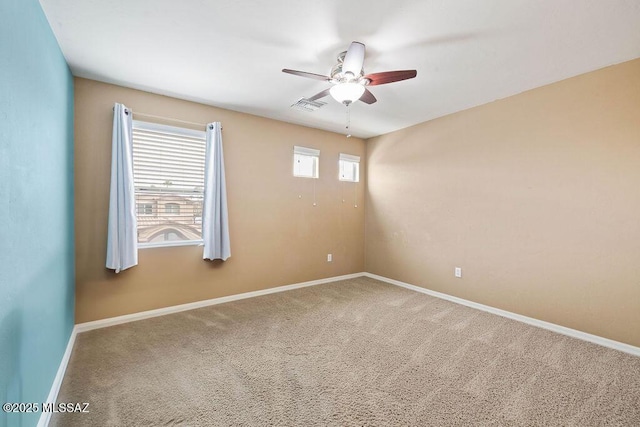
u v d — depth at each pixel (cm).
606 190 252
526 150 303
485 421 162
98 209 279
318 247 451
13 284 122
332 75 237
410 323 298
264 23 194
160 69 258
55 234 194
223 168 346
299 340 258
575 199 269
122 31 202
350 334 271
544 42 213
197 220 342
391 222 461
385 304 356
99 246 281
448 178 379
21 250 132
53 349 184
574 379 202
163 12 182
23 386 132
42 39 171
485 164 339
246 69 259
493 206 332
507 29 198
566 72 261
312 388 190
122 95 293
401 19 188
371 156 498
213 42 216
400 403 176
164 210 322
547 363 222
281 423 158
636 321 237
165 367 212
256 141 383
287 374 205
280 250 409
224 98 325
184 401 176
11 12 124
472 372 210
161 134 318
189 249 334
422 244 413
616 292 247
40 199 161
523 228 306
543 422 161
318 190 449
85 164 273
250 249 381
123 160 281
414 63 245
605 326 252
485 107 338
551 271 285
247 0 171
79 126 271
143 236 311
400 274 445
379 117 391
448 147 379
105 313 285
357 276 499
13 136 124
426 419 163
